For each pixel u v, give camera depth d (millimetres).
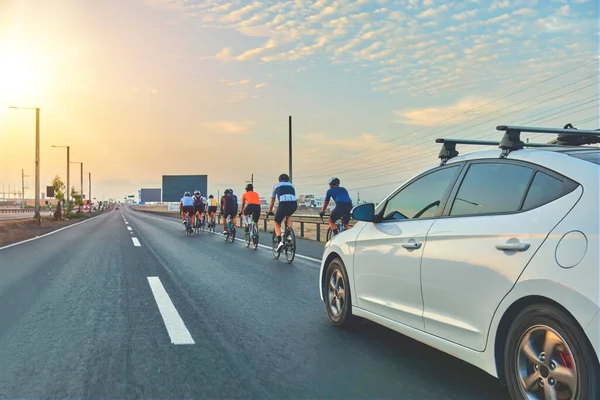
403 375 3859
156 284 8234
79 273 9602
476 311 3219
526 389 2848
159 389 3570
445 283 3508
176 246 15797
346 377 3814
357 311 4844
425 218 3951
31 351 4496
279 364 4125
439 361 4195
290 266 10648
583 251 2564
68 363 4152
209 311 6172
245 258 12250
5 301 6852
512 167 3328
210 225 24422
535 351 2818
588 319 2451
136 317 5855
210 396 3441
